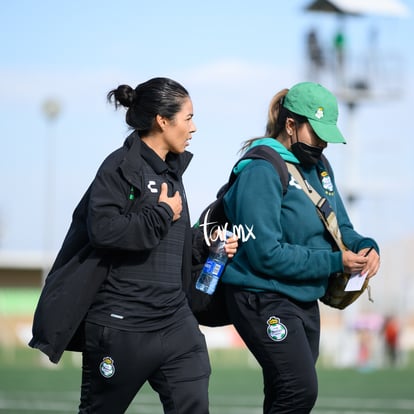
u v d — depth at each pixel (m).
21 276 179.88
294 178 20.62
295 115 20.77
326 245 20.81
